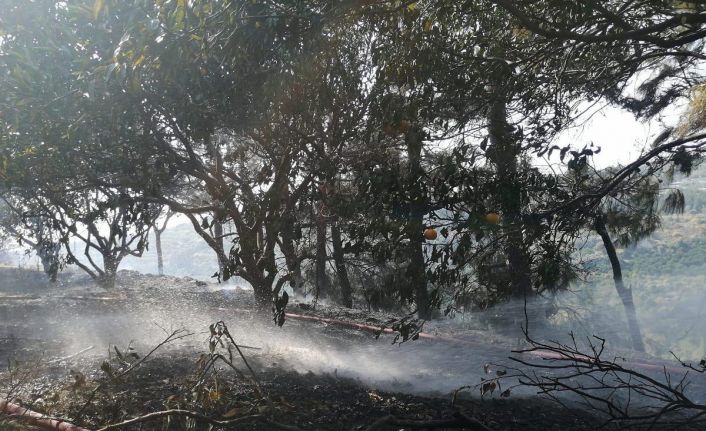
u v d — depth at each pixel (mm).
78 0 5504
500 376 4949
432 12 5324
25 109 6414
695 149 5543
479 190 4953
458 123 5602
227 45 4703
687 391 6910
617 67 5832
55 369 7395
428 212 4953
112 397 6059
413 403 6340
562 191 5324
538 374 7809
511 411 6117
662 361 8836
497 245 5285
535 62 5676
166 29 4340
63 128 7297
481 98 5605
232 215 9875
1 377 6941
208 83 5543
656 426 5324
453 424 3914
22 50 5902
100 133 8359
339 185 6785
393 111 5137
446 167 4855
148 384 6562
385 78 5555
